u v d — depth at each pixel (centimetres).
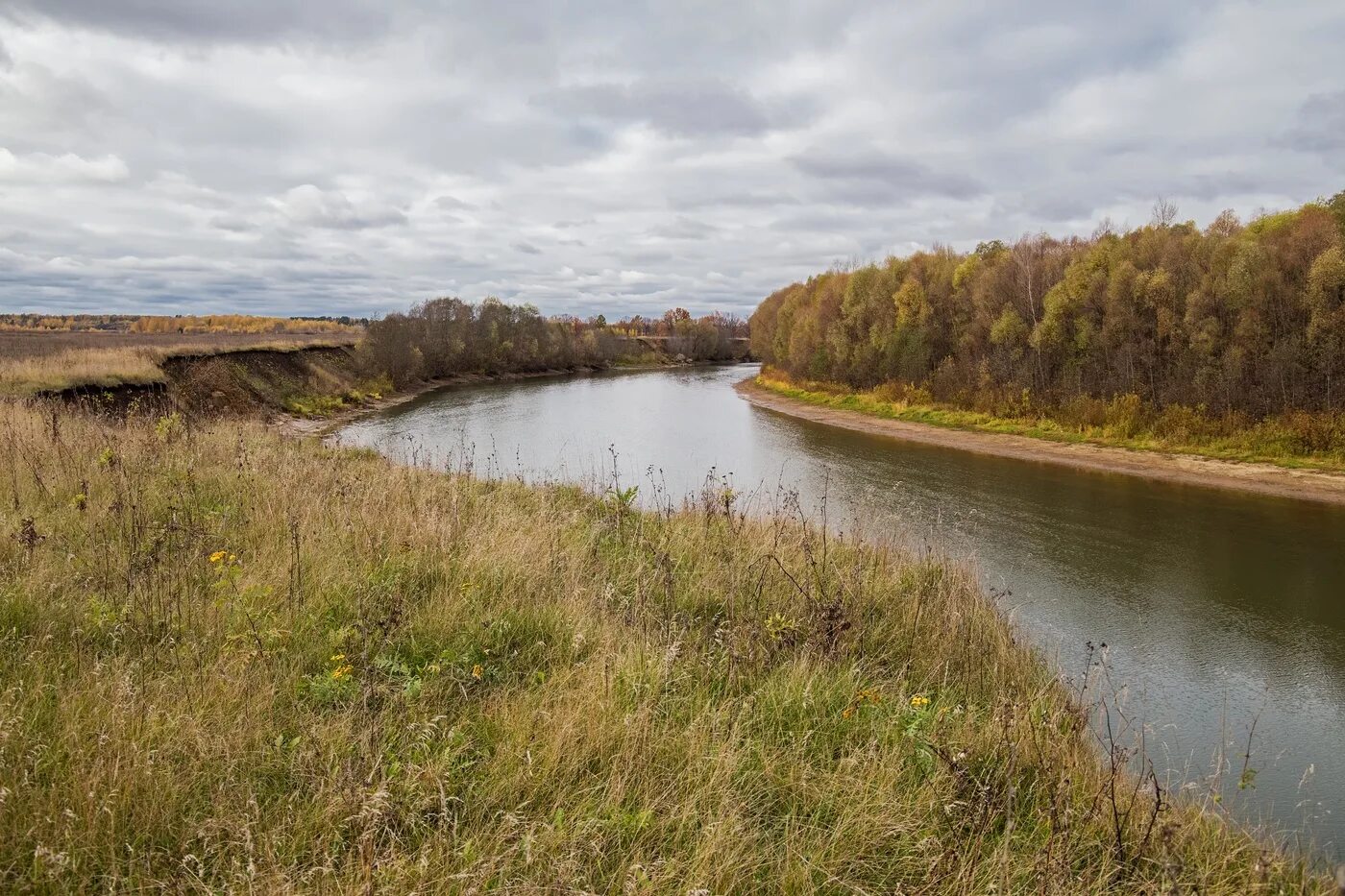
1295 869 356
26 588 439
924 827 320
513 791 316
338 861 274
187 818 276
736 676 441
